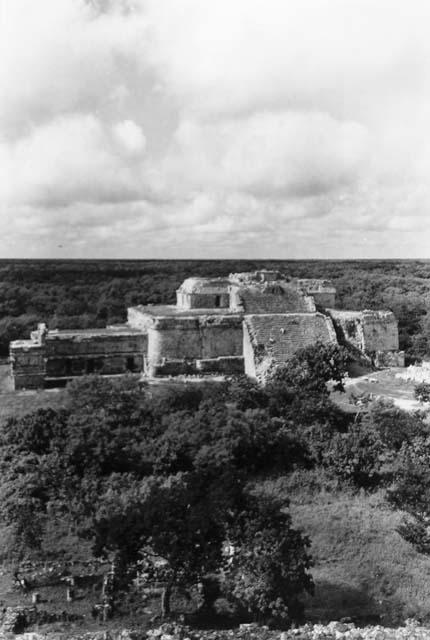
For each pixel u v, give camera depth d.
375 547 31.70
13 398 55.09
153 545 25.33
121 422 42.84
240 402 47.12
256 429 41.38
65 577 28.16
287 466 41.47
